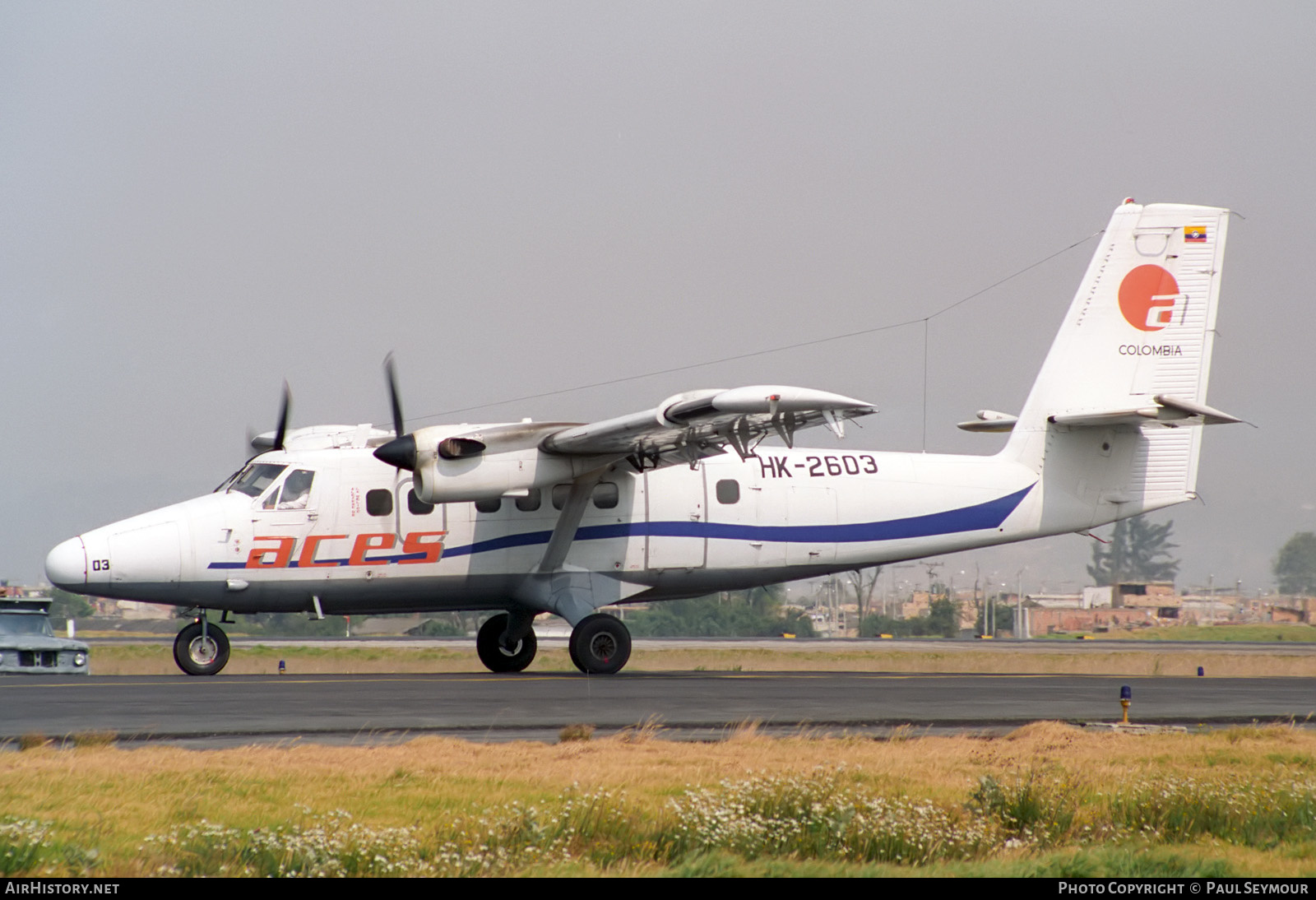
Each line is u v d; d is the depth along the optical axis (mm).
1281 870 28281
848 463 80250
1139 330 81812
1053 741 44594
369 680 66250
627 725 47062
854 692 60156
